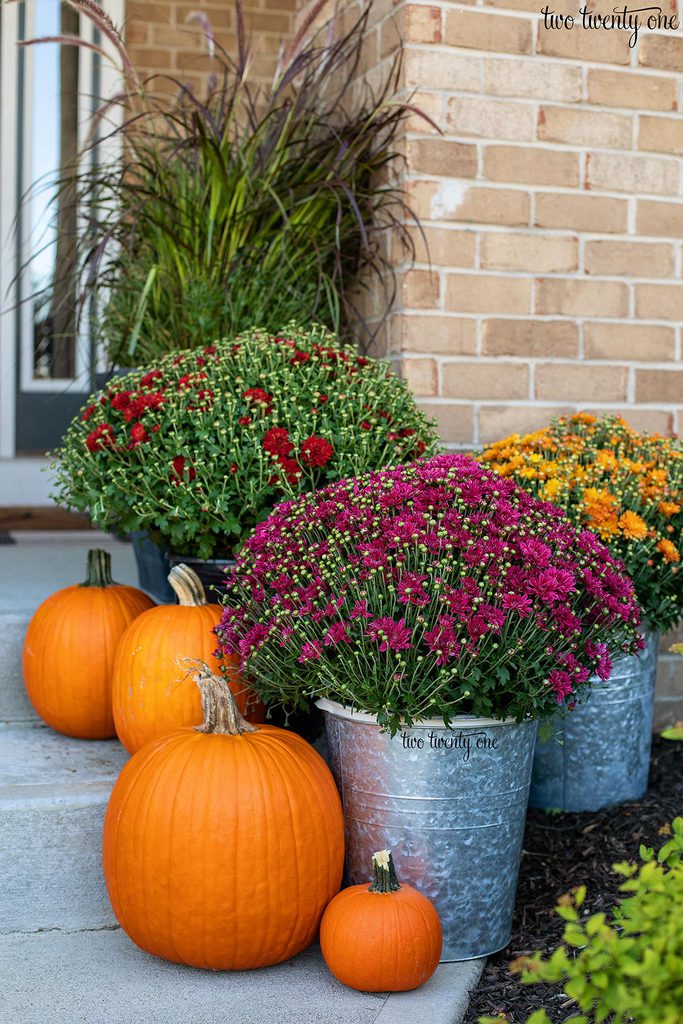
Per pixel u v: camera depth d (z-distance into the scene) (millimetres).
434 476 2043
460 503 2000
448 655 1813
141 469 2354
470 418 2922
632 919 1324
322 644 1915
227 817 1859
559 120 2959
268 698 2117
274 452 2283
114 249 3359
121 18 4113
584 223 3000
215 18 4180
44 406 4387
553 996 1898
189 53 4148
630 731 2584
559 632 1908
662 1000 1160
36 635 2510
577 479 2422
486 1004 1893
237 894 1856
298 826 1902
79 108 4320
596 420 2828
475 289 2914
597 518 2307
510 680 1918
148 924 1893
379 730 1950
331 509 2057
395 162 2920
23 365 4359
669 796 2627
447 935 1995
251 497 2277
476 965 2000
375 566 1882
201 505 2270
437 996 1855
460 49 2871
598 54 2979
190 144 2994
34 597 2846
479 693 1875
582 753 2564
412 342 2867
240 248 2971
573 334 3006
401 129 2875
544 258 2969
